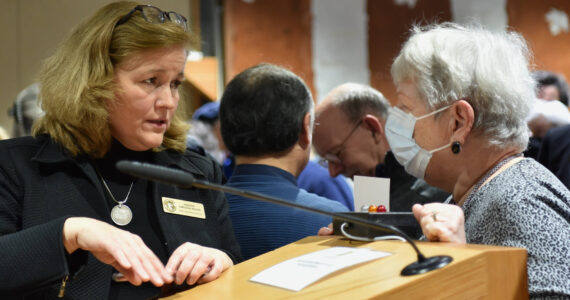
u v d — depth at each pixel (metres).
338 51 5.27
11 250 1.12
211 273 1.12
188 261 1.13
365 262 1.00
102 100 1.35
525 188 1.21
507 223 1.17
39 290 1.14
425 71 1.41
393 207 2.27
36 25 4.67
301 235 1.75
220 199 1.59
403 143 1.47
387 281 0.88
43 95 1.41
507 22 5.55
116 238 1.08
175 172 0.97
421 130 1.44
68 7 4.73
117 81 1.36
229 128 1.87
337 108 2.43
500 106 1.34
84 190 1.37
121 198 1.43
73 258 1.16
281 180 1.85
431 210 1.17
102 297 1.26
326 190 2.76
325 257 1.08
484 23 5.49
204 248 1.20
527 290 1.01
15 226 1.29
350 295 0.84
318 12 5.22
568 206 1.20
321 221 1.77
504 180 1.27
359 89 2.47
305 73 5.19
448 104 1.39
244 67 5.00
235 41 4.96
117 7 1.41
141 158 1.49
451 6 5.45
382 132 2.44
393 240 1.19
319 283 0.93
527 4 5.61
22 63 4.64
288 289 0.93
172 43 1.36
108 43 1.35
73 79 1.35
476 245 1.04
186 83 4.78
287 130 1.83
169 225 1.42
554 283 1.07
